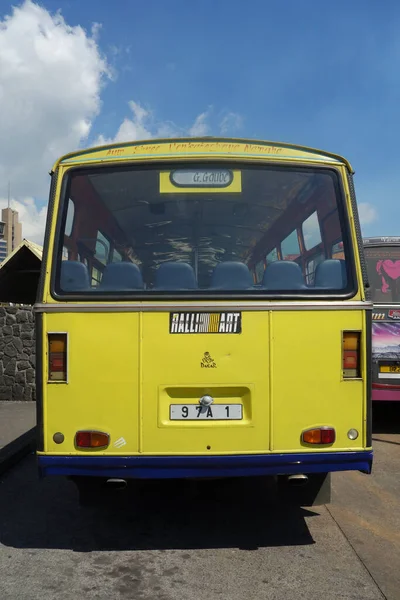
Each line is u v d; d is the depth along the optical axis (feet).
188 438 12.46
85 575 12.17
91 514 16.02
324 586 11.66
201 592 11.42
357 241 13.42
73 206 13.64
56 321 12.60
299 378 12.67
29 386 32.30
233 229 13.99
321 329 12.80
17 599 11.11
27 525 15.21
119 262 13.41
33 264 31.50
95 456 12.44
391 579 12.00
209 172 13.98
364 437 12.76
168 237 13.91
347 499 17.24
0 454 21.01
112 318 12.59
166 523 15.28
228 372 12.57
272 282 13.06
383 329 24.91
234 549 13.56
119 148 14.06
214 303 12.66
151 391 12.49
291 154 14.15
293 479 12.69
